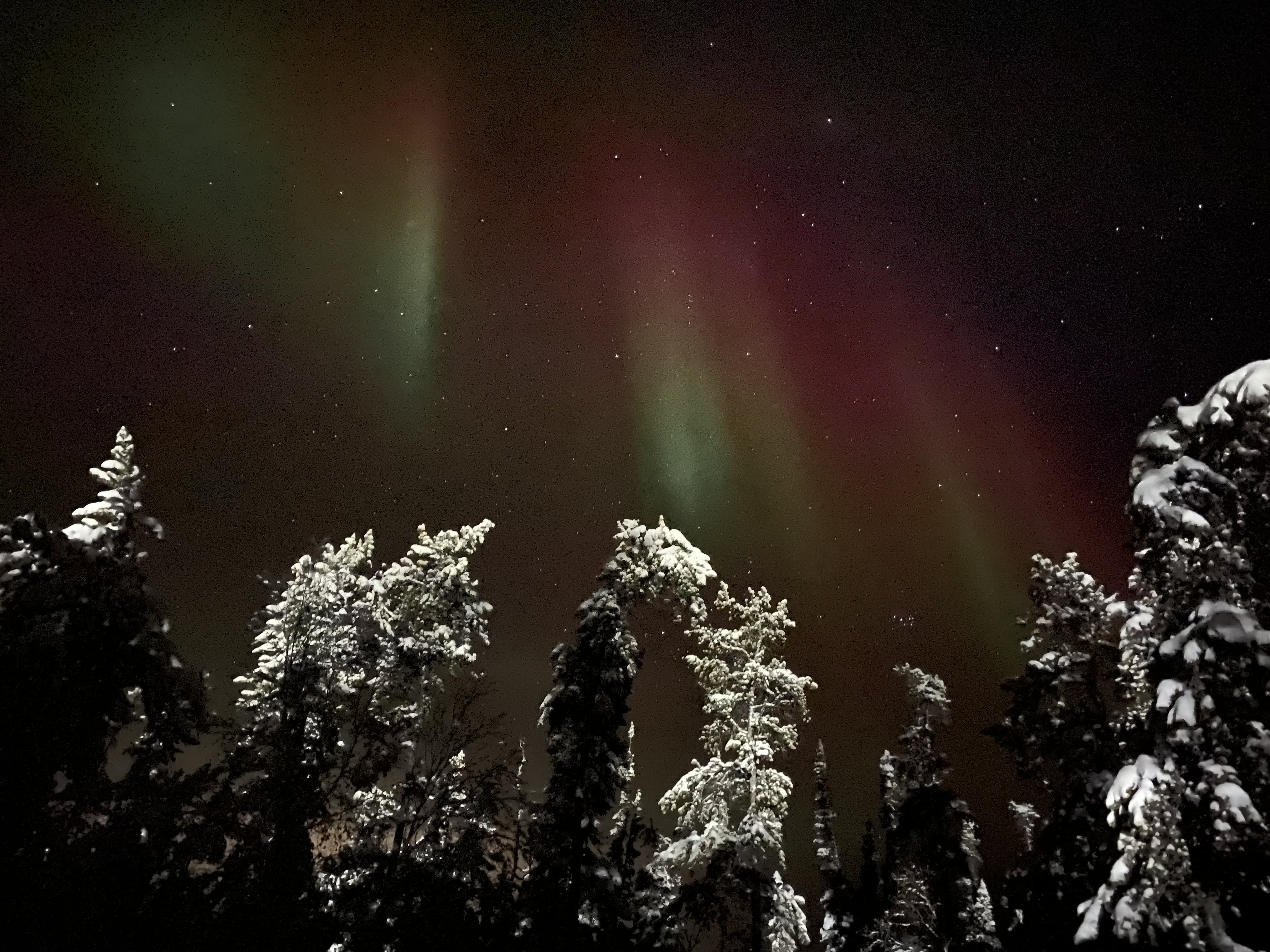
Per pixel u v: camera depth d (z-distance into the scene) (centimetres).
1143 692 1488
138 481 1628
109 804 1455
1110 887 1047
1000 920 2020
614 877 1634
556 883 1591
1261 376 1049
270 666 1847
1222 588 1055
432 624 1944
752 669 2089
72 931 1291
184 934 1395
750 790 2038
